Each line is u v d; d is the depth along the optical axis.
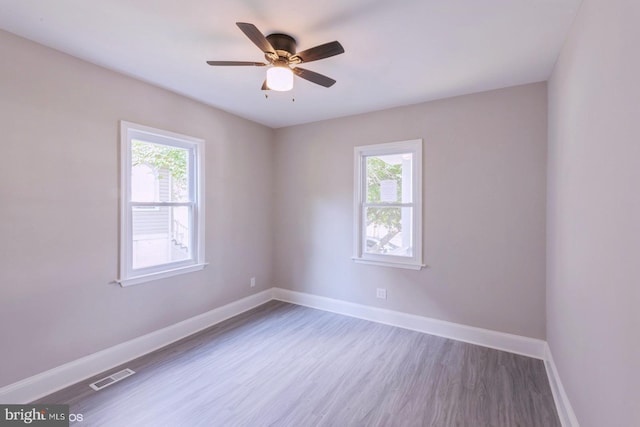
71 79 2.28
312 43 2.12
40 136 2.12
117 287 2.58
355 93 3.04
